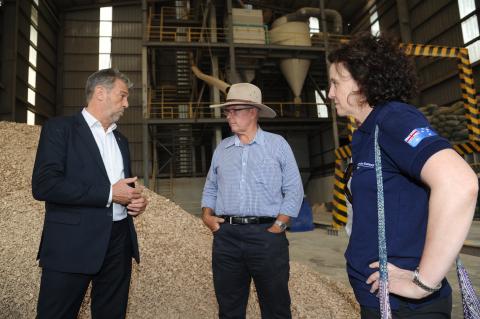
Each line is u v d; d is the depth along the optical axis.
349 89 0.99
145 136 12.20
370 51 0.95
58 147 1.64
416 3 17.31
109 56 20.27
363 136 0.98
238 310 2.02
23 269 2.77
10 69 14.95
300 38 14.57
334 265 5.00
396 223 0.87
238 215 1.99
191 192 15.57
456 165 0.71
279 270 1.93
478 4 13.86
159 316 2.45
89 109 1.87
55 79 19.62
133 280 2.83
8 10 15.38
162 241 3.62
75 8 20.23
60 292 1.59
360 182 0.95
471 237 6.07
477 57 14.04
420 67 17.25
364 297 0.93
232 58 12.68
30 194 4.01
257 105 2.07
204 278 3.02
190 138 16.14
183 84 18.72
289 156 2.09
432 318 0.83
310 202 18.25
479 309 0.81
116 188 1.67
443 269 0.71
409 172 0.80
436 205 0.71
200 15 16.28
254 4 18.72
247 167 2.04
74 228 1.62
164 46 12.55
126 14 20.88
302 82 14.66
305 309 2.67
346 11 21.34
